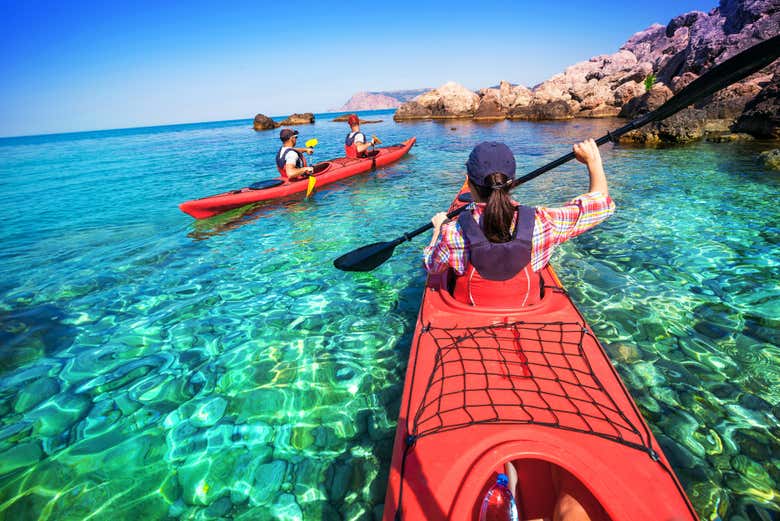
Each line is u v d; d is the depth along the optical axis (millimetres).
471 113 31578
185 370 2959
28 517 1918
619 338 2914
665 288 3551
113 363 3080
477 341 2025
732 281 3586
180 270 4715
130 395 2727
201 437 2346
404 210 6520
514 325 2092
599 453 1414
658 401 2338
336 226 5934
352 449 2205
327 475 2059
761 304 3213
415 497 1354
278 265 4703
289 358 3023
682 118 11414
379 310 3613
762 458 1955
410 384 1875
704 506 1746
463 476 1372
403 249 4938
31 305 4020
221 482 2055
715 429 2133
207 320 3617
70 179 12242
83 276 4664
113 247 5645
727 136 10594
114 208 7965
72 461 2223
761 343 2771
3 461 2238
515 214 1819
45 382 2889
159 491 2025
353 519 1830
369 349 3076
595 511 1329
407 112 35188
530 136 15867
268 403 2580
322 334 3303
